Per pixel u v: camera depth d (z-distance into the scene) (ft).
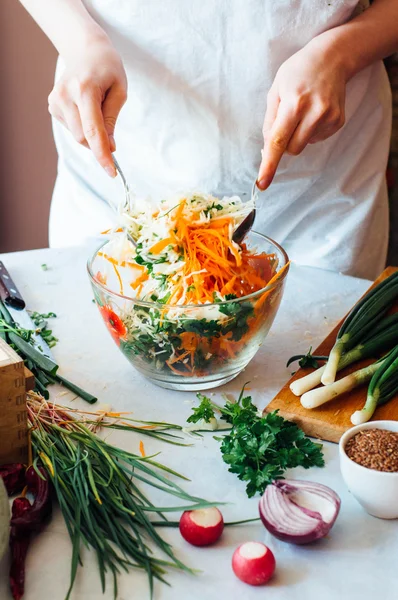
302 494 2.90
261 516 2.84
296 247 5.65
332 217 5.44
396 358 3.62
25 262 5.16
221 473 3.21
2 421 3.09
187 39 4.67
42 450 3.18
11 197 8.63
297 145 4.07
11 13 7.61
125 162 5.33
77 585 2.63
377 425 3.13
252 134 4.92
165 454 3.33
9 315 4.28
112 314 3.54
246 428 3.28
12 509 2.88
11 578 2.61
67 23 4.52
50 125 8.36
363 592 2.62
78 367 4.02
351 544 2.85
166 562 2.71
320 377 3.68
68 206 5.85
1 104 8.02
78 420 3.50
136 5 4.63
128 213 3.94
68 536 2.85
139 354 3.60
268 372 4.00
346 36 4.31
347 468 2.93
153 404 3.70
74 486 2.95
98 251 3.93
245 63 4.68
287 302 4.76
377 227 5.64
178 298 3.52
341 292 4.89
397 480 2.83
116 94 4.31
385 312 4.19
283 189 5.23
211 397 3.76
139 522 2.89
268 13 4.50
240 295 3.60
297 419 3.49
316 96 4.04
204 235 3.60
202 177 5.12
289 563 2.74
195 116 4.93
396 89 8.00
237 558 2.64
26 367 3.84
